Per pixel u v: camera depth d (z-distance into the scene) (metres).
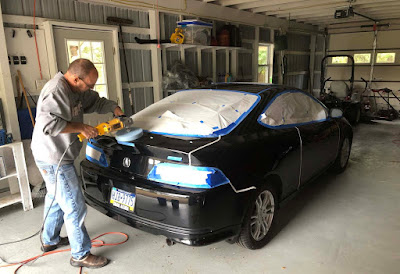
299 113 2.94
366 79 9.55
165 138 2.08
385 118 8.40
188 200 1.78
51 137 1.90
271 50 8.10
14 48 3.39
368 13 7.98
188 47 5.51
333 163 3.70
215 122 2.26
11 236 2.61
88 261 2.15
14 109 3.31
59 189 1.99
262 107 2.53
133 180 1.98
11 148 3.21
